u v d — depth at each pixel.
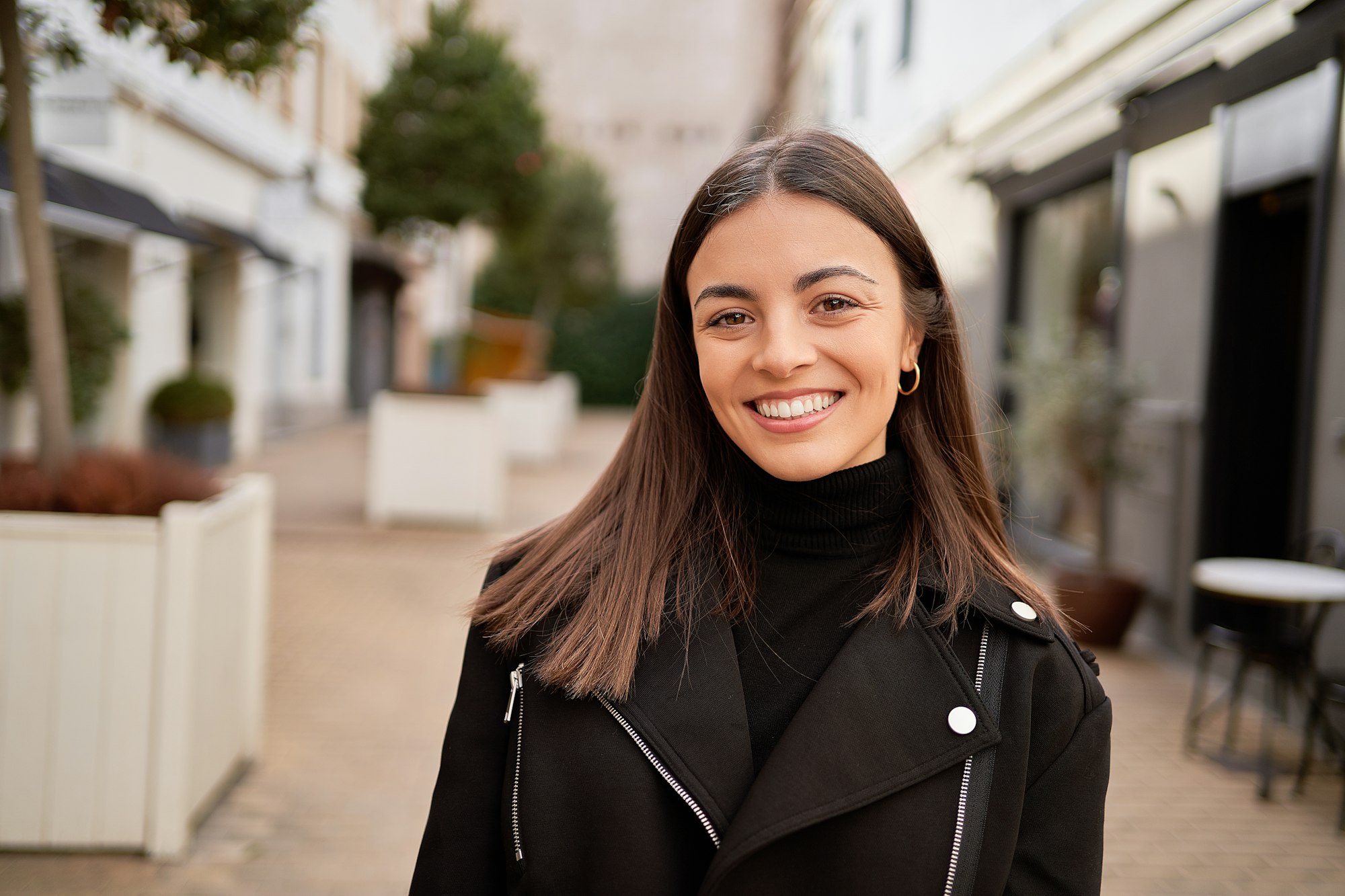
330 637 5.77
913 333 1.24
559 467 15.02
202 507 3.35
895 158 11.77
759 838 1.04
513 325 23.84
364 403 23.14
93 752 3.20
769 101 22.06
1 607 3.15
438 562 7.84
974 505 1.30
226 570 3.57
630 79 39.09
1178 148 5.99
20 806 3.19
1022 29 8.16
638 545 1.21
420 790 3.81
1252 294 5.57
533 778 1.15
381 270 22.73
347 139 18.52
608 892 1.09
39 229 3.29
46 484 3.27
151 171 10.52
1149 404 6.17
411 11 23.62
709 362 1.12
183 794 3.22
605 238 24.58
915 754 1.09
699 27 38.66
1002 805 1.10
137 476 3.34
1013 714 1.12
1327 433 4.57
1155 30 6.25
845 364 1.09
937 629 1.17
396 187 9.79
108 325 8.80
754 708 1.18
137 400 10.84
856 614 1.20
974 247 9.40
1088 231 7.52
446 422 9.41
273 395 16.31
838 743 1.08
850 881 1.07
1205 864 3.39
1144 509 6.22
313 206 17.02
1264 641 4.18
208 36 3.45
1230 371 5.59
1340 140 4.54
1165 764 4.23
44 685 3.17
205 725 3.44
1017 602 1.20
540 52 39.16
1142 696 5.11
